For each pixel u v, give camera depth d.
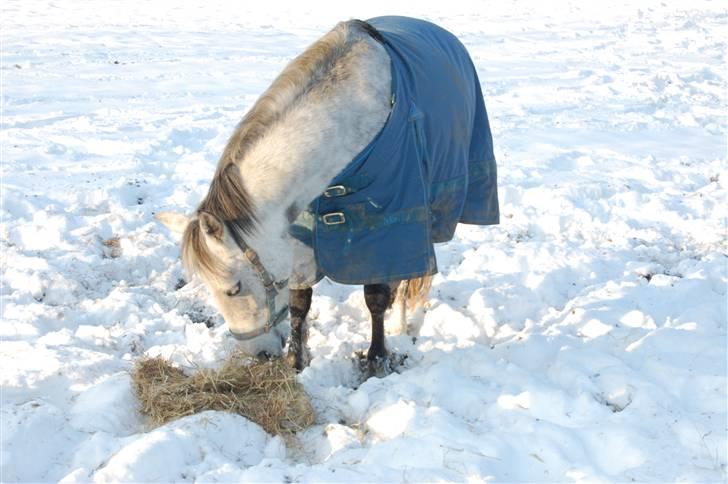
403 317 4.19
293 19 15.55
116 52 12.00
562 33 14.15
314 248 3.49
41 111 8.66
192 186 6.42
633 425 2.98
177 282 4.93
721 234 5.36
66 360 3.59
